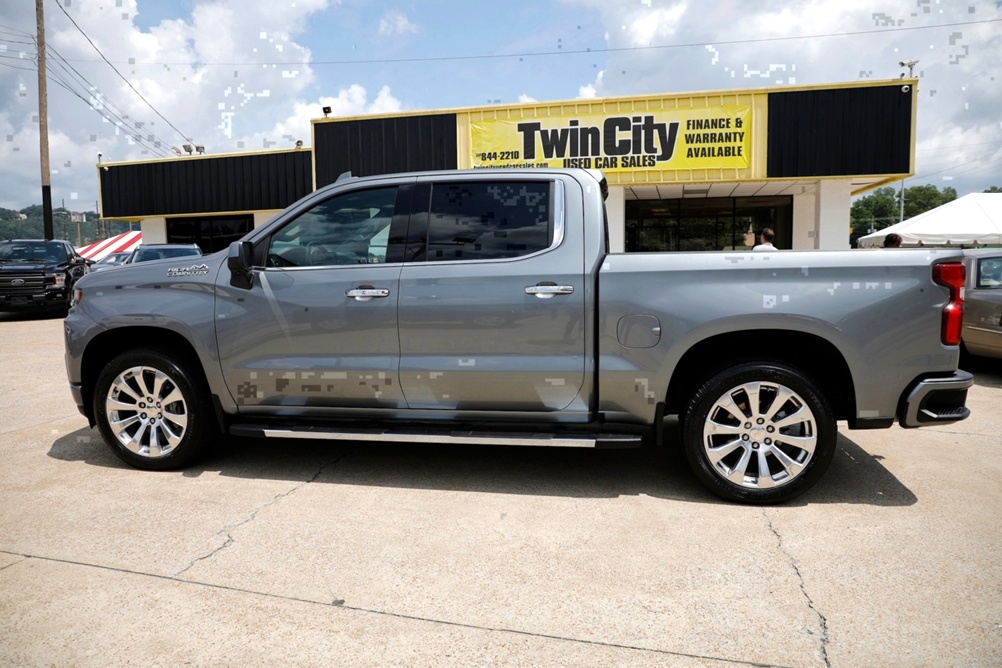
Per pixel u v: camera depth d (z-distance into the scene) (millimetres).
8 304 13812
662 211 16297
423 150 14500
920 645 2191
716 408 3441
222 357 3859
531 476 3939
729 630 2297
